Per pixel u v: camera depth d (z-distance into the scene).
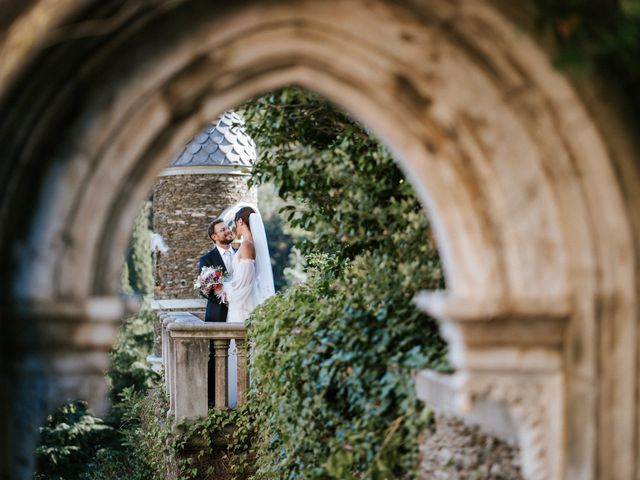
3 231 3.82
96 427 17.52
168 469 10.08
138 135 3.89
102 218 3.92
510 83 3.83
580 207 3.86
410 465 5.58
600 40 3.60
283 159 7.29
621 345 3.87
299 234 22.44
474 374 3.95
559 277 3.91
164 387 11.13
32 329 3.88
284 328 7.64
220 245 11.09
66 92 3.74
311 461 6.90
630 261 3.84
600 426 3.88
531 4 3.71
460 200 3.97
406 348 6.01
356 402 6.18
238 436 9.40
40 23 3.49
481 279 3.94
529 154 3.88
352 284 6.70
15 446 3.99
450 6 3.73
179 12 3.74
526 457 3.97
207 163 13.46
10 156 3.76
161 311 13.38
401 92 3.94
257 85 4.00
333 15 3.80
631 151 3.82
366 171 6.39
